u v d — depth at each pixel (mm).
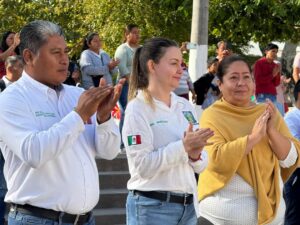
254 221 4359
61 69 3383
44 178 3297
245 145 4207
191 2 14789
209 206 4418
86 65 8531
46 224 3299
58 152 3172
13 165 3352
